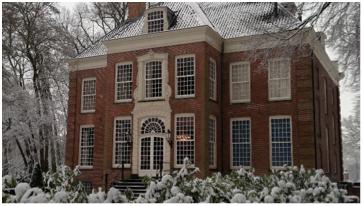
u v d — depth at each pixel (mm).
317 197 8961
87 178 30344
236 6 30406
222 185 8969
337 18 15414
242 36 26891
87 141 31250
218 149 26312
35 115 33875
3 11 32844
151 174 25625
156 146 26016
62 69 36812
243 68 27156
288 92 25750
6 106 32344
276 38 16531
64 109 38531
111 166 27156
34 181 16578
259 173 25484
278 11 27828
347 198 9633
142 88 26922
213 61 26531
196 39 25578
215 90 26594
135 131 26547
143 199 7879
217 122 26500
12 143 35906
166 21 26750
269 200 8062
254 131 26172
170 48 26359
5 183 8039
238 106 26812
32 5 35031
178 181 8664
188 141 25062
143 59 27047
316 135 25203
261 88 26375
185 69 25875
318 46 26484
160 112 25984
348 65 17047
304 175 10344
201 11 29812
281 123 25594
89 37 45625
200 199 8531
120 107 27578
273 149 25562
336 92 36562
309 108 24797
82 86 32094
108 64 28422
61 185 9023
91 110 31422
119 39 27750
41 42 35188
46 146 36594
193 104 25062
